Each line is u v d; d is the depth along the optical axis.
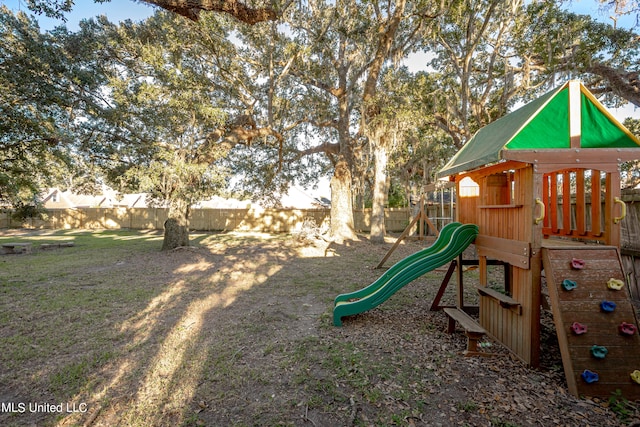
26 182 9.08
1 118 6.85
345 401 2.43
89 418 2.28
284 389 2.60
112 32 9.36
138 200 32.66
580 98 2.88
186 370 2.92
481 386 2.61
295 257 9.73
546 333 3.75
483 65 14.34
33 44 7.15
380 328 3.95
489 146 3.42
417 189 19.48
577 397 2.43
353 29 12.37
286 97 14.26
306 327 3.99
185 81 9.27
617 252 2.75
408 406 2.36
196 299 5.21
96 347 3.40
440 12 11.24
